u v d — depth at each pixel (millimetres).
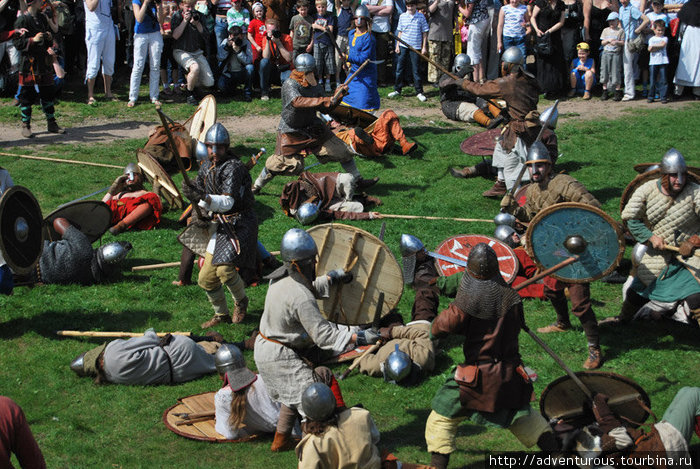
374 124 21391
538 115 17375
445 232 16375
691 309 11250
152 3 25375
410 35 26953
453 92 23188
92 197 18250
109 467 9227
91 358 11023
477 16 27328
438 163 20859
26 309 13062
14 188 11852
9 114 24688
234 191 11922
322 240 11141
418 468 8500
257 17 26797
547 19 27250
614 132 23672
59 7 26359
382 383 11055
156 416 10273
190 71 25859
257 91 28172
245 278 12641
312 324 8875
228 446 9609
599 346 11430
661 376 11117
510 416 8359
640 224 11578
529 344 12070
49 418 10203
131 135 23188
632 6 26828
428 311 11852
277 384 9180
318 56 26562
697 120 24781
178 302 13625
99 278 14234
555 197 11977
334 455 7922
